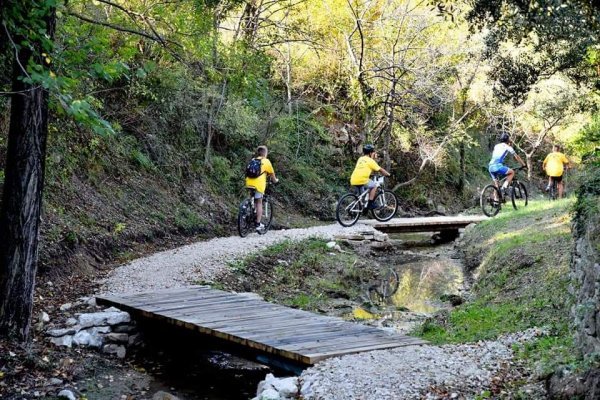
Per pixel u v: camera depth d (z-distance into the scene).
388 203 19.78
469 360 6.84
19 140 7.66
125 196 15.87
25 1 6.82
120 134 17.11
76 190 14.31
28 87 7.50
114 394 7.47
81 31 9.85
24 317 7.86
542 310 8.43
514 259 11.45
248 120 21.09
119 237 14.12
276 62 23.94
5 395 6.88
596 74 11.05
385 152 25.48
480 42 23.70
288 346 7.46
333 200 24.67
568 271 9.15
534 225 14.74
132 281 11.35
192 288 10.88
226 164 20.97
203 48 13.40
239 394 7.83
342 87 26.98
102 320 8.91
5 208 7.76
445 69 24.78
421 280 14.29
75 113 5.88
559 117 25.69
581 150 15.79
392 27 24.31
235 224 18.98
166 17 12.09
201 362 8.98
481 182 33.12
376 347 7.48
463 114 28.25
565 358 6.32
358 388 6.16
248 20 20.28
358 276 14.39
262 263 13.85
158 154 18.12
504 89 10.66
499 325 8.41
